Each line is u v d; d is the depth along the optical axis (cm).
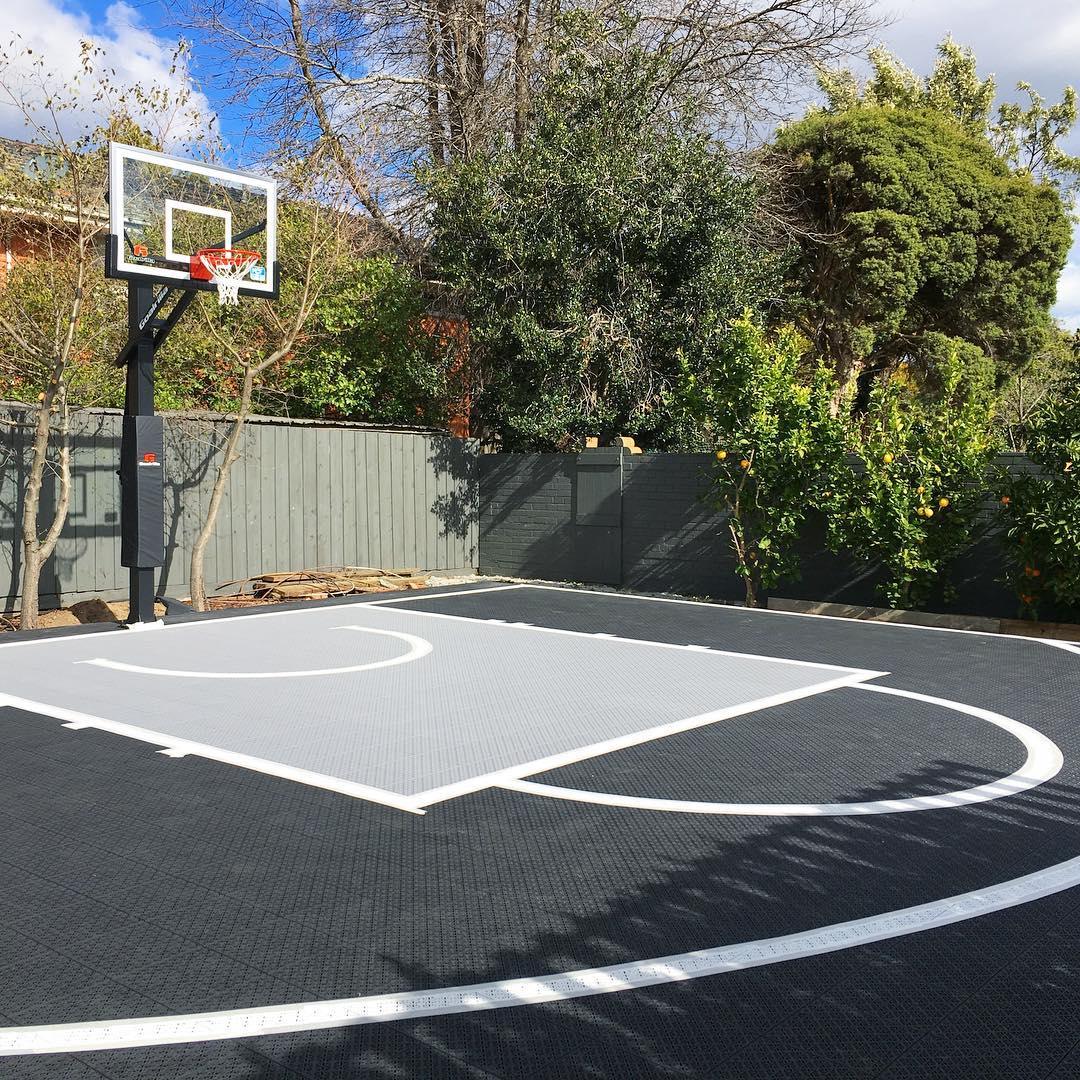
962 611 1087
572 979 305
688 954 322
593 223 1420
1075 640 980
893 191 1908
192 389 1441
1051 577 991
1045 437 973
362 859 402
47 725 605
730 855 407
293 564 1274
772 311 1928
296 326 1178
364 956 320
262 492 1238
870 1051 268
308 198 1378
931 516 1062
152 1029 277
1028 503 984
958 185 1956
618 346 1465
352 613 1062
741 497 1188
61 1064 260
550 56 1708
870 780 509
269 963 315
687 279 1460
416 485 1421
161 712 638
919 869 393
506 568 1488
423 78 1894
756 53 1778
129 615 980
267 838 424
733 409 1172
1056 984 304
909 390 2188
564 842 421
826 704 673
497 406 1518
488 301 1457
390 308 1506
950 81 2906
